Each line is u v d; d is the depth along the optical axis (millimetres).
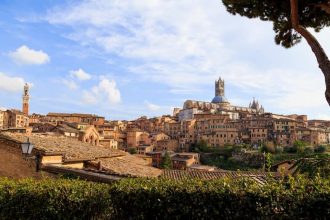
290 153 138875
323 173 11875
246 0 16266
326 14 16578
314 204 8406
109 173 19625
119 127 197875
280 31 17891
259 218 8859
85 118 193750
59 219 11461
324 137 164625
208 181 10523
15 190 12047
